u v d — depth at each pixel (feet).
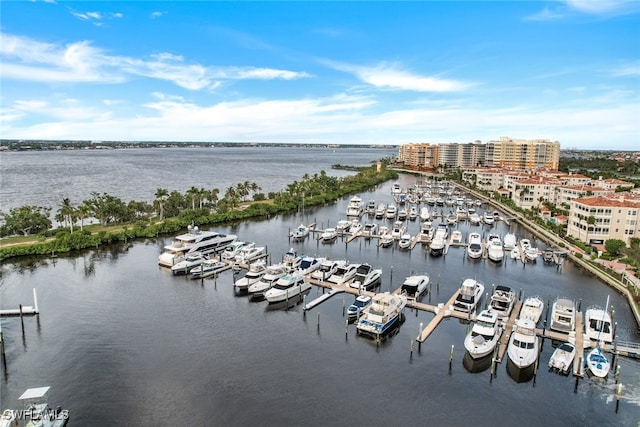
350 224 419.74
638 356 169.17
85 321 199.11
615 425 132.46
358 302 211.41
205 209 465.47
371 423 131.23
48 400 139.74
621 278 262.88
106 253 325.42
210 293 236.02
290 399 141.79
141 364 161.99
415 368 161.58
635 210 355.15
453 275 275.18
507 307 203.51
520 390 148.87
